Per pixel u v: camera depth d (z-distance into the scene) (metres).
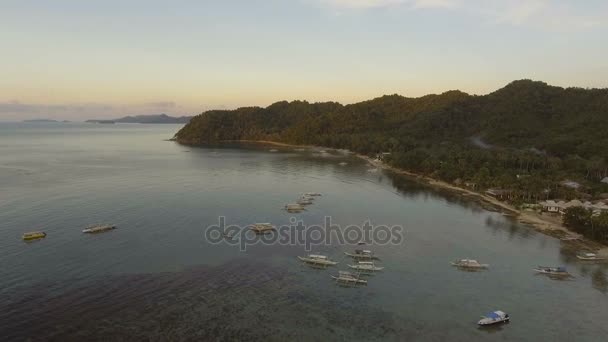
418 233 130.50
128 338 70.31
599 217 127.38
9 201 152.62
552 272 100.88
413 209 161.12
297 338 72.06
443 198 182.00
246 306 82.44
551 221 146.00
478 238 126.69
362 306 83.88
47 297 82.62
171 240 116.88
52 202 152.75
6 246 108.38
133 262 100.69
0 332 70.75
